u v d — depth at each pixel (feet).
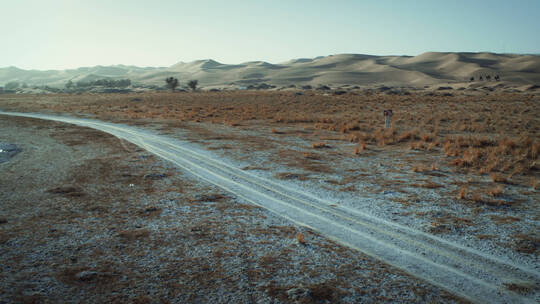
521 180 38.68
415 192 34.60
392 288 18.26
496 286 18.60
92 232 25.43
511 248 22.70
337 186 37.01
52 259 21.33
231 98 216.74
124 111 142.00
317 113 123.85
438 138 65.10
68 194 34.73
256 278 19.20
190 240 24.06
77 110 148.87
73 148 61.82
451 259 21.42
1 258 21.42
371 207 30.63
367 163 47.62
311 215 28.89
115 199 33.14
